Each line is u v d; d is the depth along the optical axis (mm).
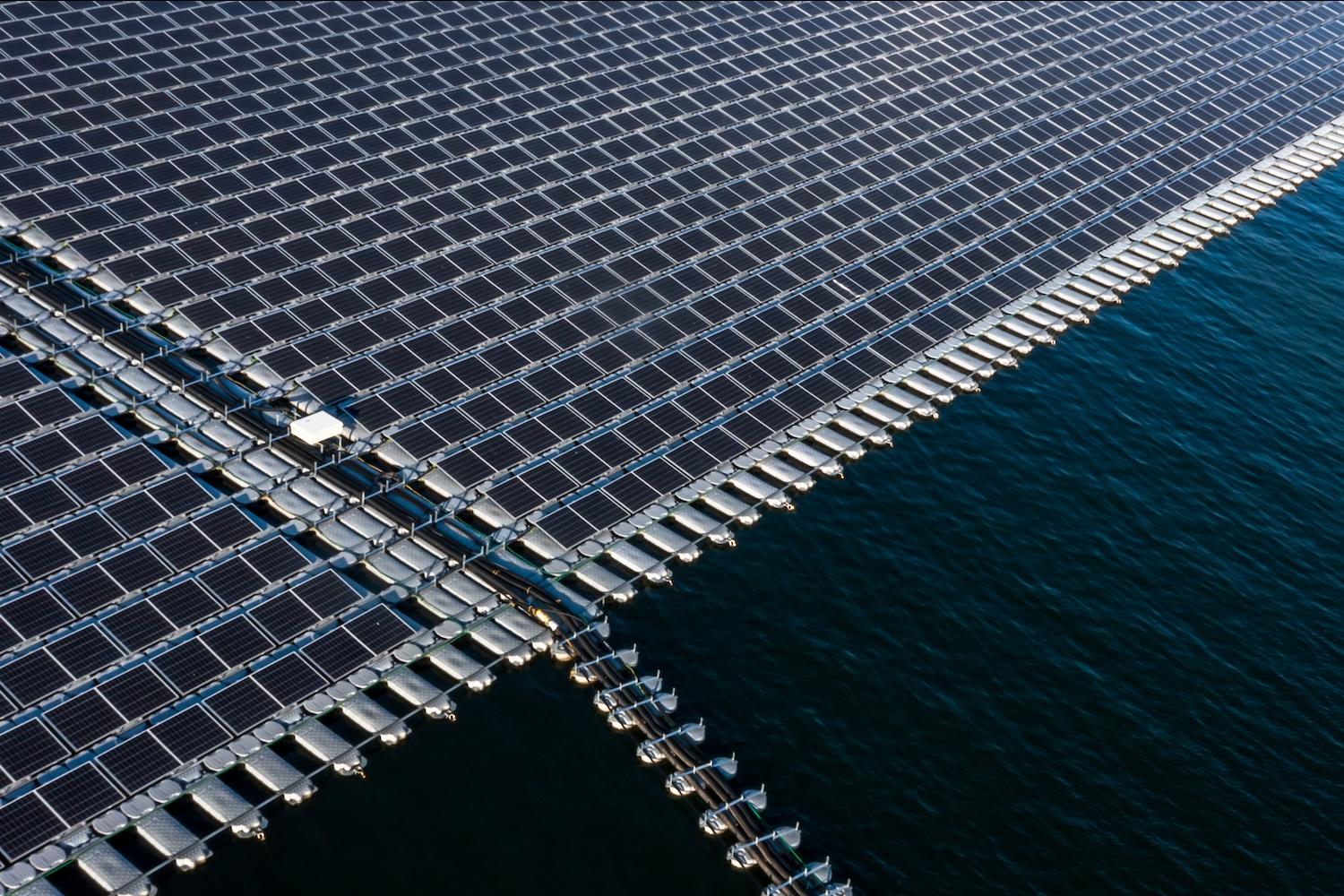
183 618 55438
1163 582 70312
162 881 47188
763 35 133000
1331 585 71938
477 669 57812
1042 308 94250
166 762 49844
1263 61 150000
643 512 68938
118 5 113625
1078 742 59219
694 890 50156
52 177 86188
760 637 62906
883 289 91000
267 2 120438
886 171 107438
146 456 63062
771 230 95125
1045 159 115062
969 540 71375
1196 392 88438
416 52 115875
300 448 67938
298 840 49344
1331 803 57750
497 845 50438
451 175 96000
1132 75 138125
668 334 81438
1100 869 53094
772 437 75562
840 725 58469
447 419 70688
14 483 59531
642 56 123188
